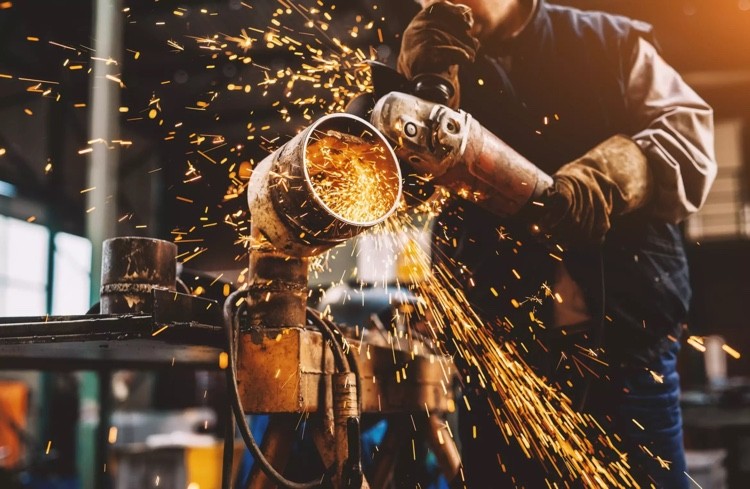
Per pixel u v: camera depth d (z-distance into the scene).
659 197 1.46
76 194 10.50
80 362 1.53
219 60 8.68
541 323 1.54
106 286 0.96
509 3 1.55
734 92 9.46
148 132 10.60
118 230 10.86
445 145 1.16
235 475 2.31
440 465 1.66
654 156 1.43
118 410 9.13
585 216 1.33
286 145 0.96
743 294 10.16
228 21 8.20
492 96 1.60
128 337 0.86
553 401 1.53
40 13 9.59
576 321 1.50
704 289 10.32
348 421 0.97
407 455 1.80
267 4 7.80
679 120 1.50
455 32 1.26
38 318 0.92
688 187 1.47
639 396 1.50
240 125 9.51
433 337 1.65
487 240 1.62
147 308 0.95
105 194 4.13
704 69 7.44
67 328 0.88
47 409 8.80
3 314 9.45
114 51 4.24
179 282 1.18
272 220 0.94
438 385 1.62
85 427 4.27
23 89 9.61
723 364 11.20
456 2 1.54
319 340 1.00
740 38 7.08
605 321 1.50
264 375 0.96
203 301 0.96
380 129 1.15
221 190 6.99
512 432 1.57
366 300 2.14
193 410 8.91
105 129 4.19
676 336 1.56
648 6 7.01
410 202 1.35
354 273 1.42
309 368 0.97
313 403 0.98
